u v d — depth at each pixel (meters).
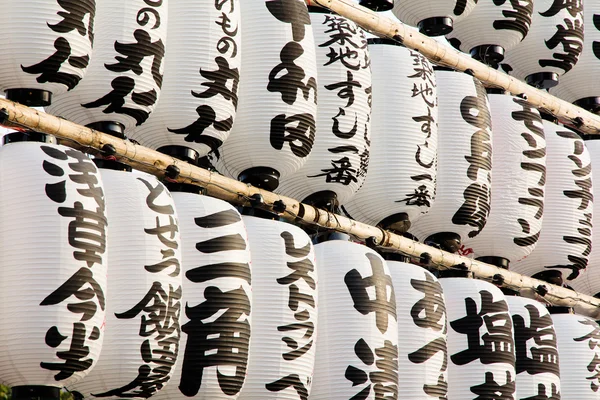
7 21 5.92
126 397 6.37
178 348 6.43
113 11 6.46
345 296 7.70
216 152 7.62
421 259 8.92
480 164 9.05
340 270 7.77
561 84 11.32
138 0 6.53
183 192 7.07
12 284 5.73
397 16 9.74
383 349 7.72
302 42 7.48
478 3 9.77
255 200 7.52
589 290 10.98
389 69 8.53
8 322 5.73
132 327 6.22
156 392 6.41
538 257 10.19
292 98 7.38
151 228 6.36
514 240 9.57
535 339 9.62
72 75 6.13
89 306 5.86
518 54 10.57
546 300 10.29
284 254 7.29
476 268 9.41
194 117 6.93
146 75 6.55
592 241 10.80
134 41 6.49
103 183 6.40
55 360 5.80
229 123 7.08
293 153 7.46
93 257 5.91
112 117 6.65
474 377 8.87
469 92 9.15
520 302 9.70
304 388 7.22
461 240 9.24
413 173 8.42
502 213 9.52
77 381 6.05
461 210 8.95
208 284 6.72
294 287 7.25
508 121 9.70
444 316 8.51
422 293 8.39
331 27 7.97
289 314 7.20
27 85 6.11
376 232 8.53
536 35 10.41
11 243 5.77
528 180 9.62
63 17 6.00
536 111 9.89
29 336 5.72
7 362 5.79
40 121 6.28
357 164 7.90
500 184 9.55
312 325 7.30
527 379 9.52
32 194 5.84
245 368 6.80
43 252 5.77
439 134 8.99
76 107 6.58
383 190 8.38
